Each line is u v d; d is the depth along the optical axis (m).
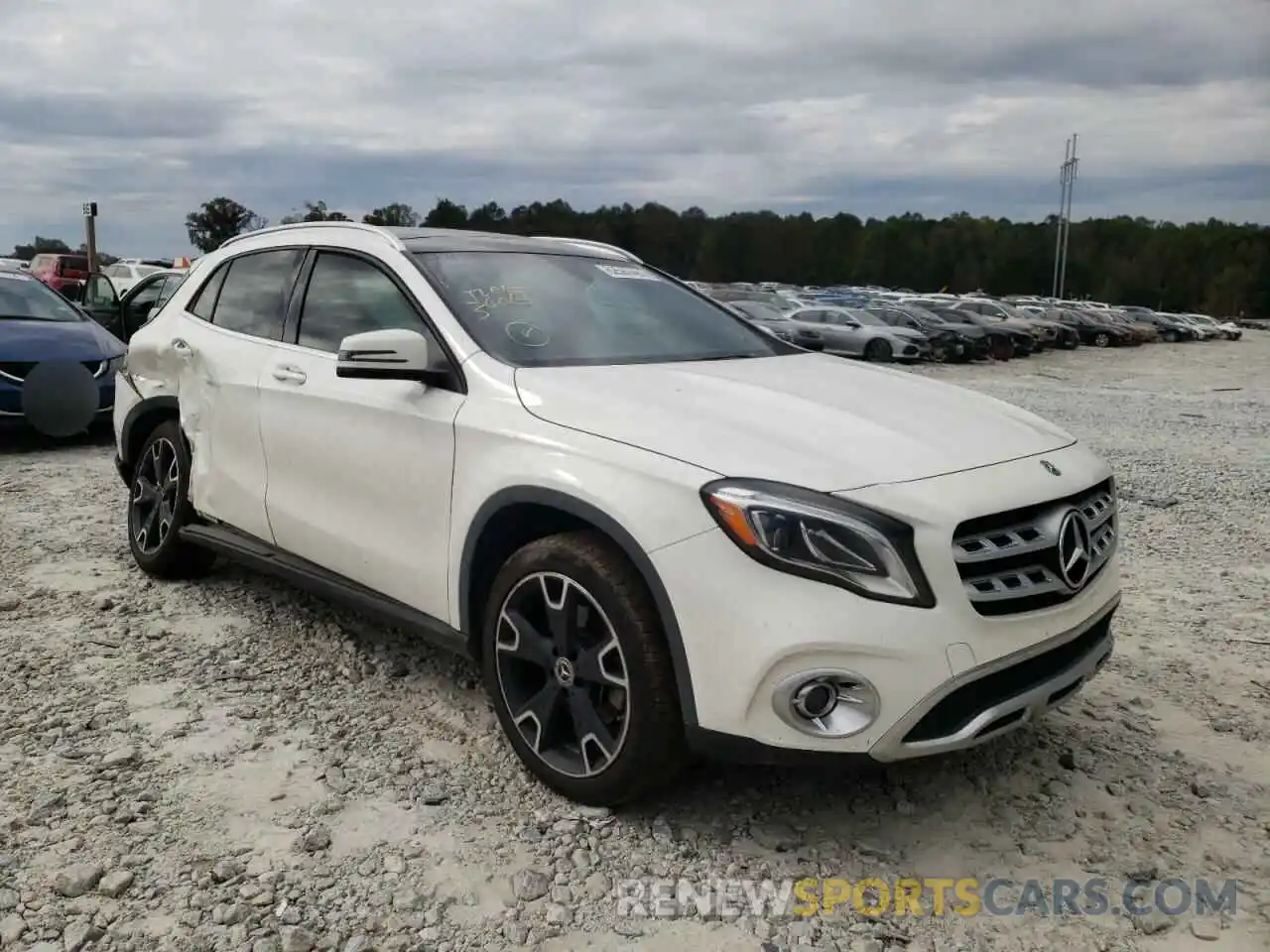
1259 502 7.88
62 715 3.63
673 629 2.72
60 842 2.87
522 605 3.14
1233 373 28.03
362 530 3.71
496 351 3.46
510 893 2.71
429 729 3.60
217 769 3.29
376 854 2.86
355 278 4.03
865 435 2.91
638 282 4.34
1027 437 3.18
